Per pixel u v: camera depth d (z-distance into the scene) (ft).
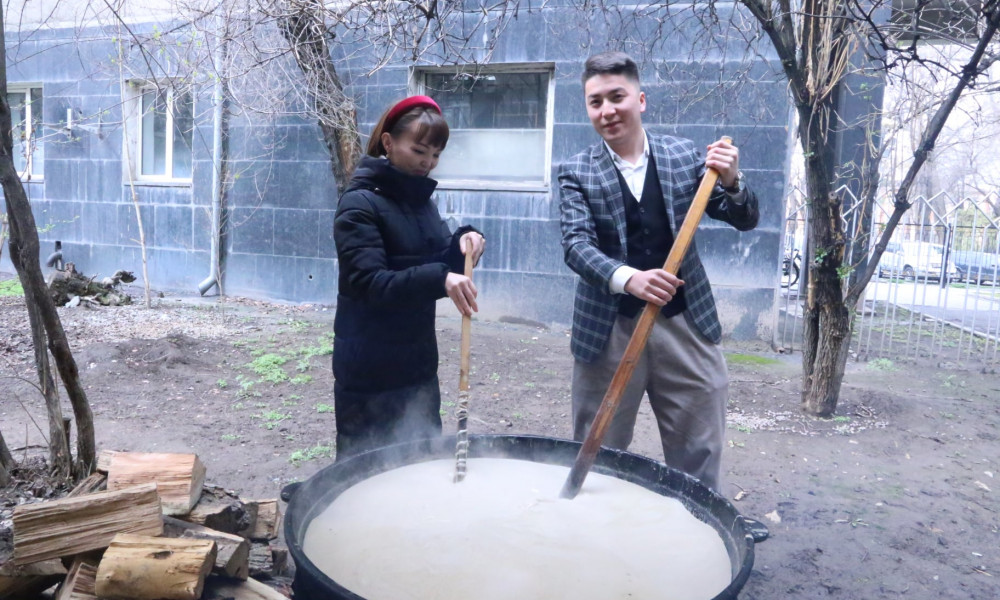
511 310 27.27
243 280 31.01
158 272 32.65
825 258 15.87
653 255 8.37
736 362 22.33
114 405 16.22
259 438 14.39
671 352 8.38
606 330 8.50
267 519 7.87
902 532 11.09
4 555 6.27
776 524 11.29
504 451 7.25
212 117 30.19
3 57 8.31
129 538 5.73
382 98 27.20
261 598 6.21
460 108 27.50
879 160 17.74
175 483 6.85
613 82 8.07
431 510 6.00
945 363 23.34
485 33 25.64
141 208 32.63
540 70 26.43
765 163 23.98
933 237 26.55
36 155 34.58
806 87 14.69
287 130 29.43
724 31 23.49
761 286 24.43
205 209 31.24
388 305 7.26
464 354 7.07
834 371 16.43
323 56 22.77
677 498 6.32
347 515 5.87
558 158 26.03
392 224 7.61
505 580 4.91
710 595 4.85
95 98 32.63
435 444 7.15
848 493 12.52
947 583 9.67
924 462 14.14
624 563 5.23
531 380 19.52
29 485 9.00
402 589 4.78
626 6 24.44
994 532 11.21
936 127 14.62
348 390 7.99
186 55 21.65
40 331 9.12
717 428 8.60
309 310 28.94
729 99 22.95
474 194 27.20
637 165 8.37
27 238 8.48
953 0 14.76
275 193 30.04
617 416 8.87
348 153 25.54
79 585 5.67
